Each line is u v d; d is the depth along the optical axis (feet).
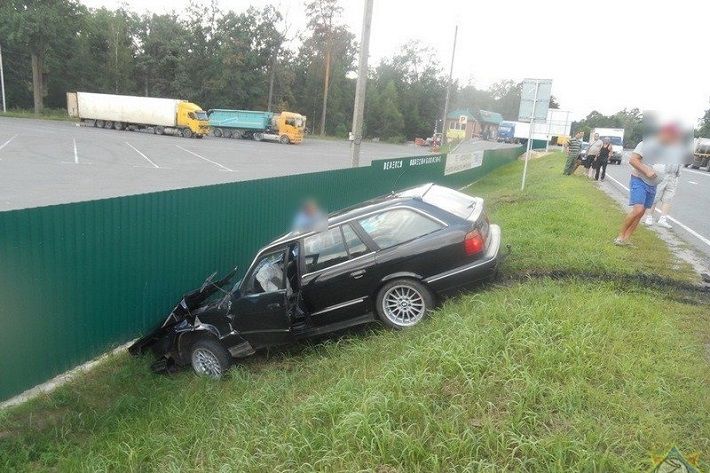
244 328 19.26
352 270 18.42
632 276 19.70
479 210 20.13
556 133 133.80
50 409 17.95
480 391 11.56
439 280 17.94
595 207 36.94
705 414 10.41
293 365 18.83
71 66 206.49
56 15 176.86
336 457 10.42
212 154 110.01
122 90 219.82
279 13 229.04
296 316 19.03
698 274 20.94
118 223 22.35
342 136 258.78
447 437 10.25
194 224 27.20
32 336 18.95
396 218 18.74
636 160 23.80
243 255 31.89
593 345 13.15
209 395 17.35
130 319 23.57
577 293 17.35
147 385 19.51
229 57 218.38
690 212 39.19
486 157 88.58
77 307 20.76
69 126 156.35
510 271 21.39
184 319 20.83
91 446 15.10
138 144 117.08
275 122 170.19
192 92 222.28
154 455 13.67
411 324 18.17
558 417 10.57
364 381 13.46
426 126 305.32
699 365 12.62
